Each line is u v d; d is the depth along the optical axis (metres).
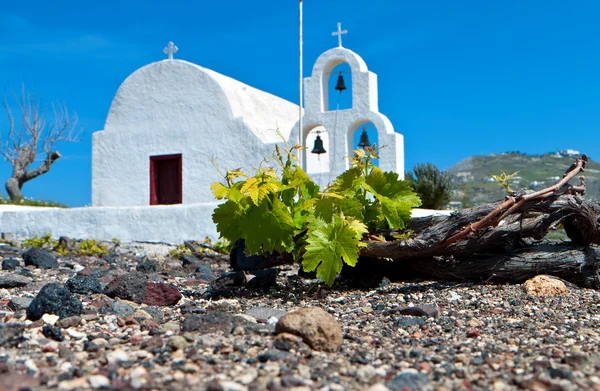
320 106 14.82
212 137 16.86
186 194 17.09
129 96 18.02
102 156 18.12
